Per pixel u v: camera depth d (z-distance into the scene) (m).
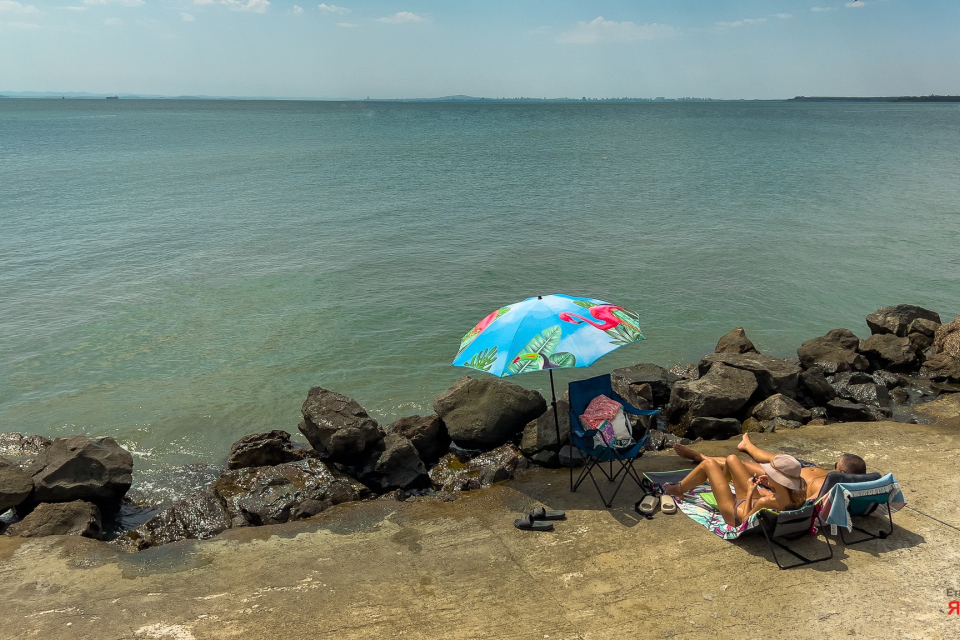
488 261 19.80
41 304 15.63
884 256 19.84
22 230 23.98
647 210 28.19
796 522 5.30
